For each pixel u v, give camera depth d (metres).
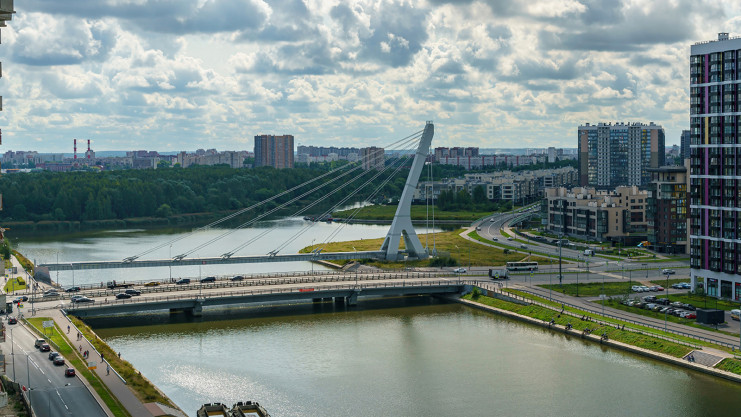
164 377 173.62
